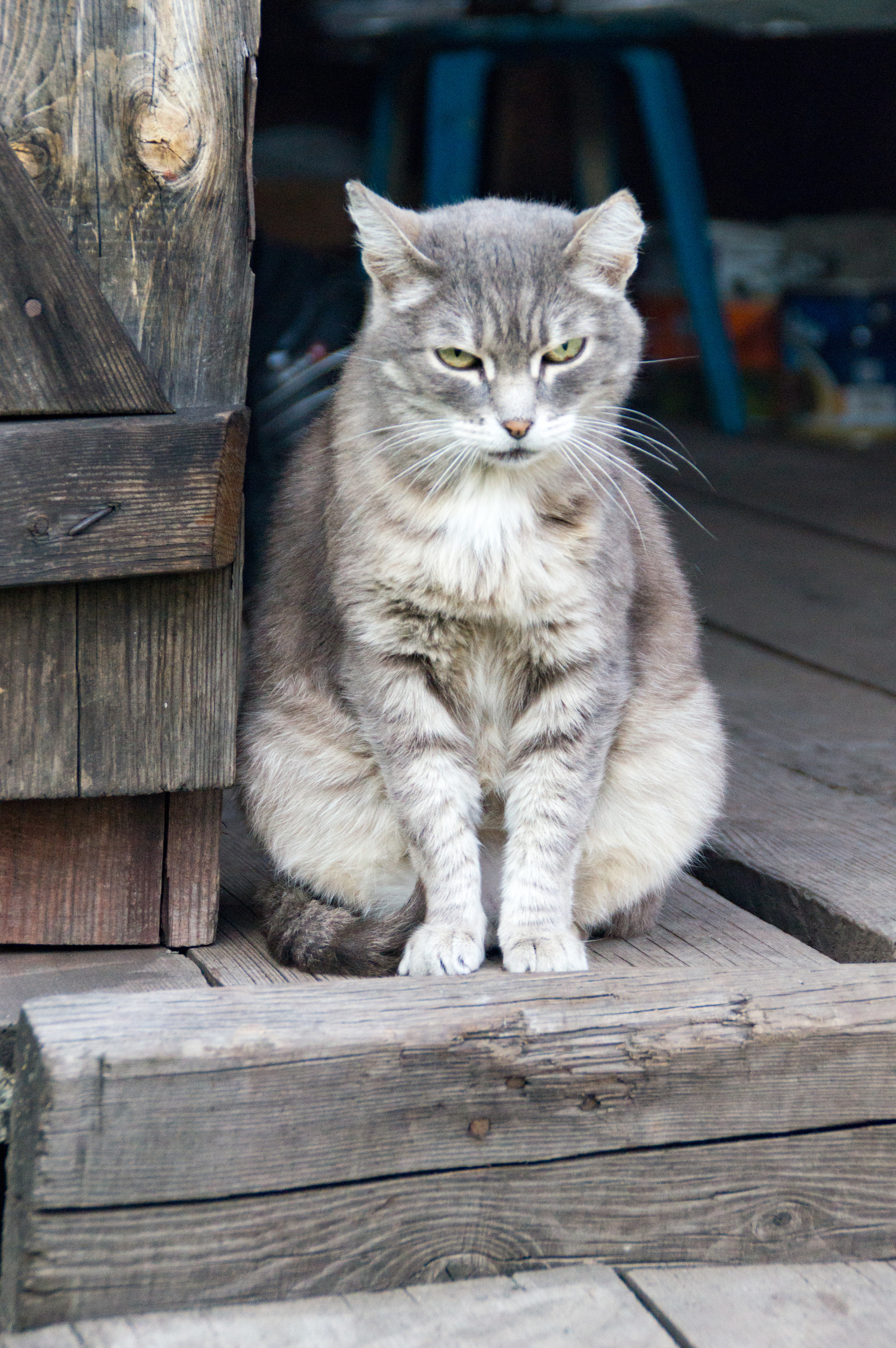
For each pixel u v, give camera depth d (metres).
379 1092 1.86
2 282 1.99
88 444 2.02
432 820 2.40
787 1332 1.83
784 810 3.07
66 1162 1.74
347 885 2.60
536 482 2.42
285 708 2.57
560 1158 1.94
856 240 7.62
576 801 2.41
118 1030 1.79
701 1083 1.97
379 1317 1.82
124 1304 1.78
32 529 2.02
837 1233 2.04
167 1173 1.78
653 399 8.03
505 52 6.99
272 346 4.17
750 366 7.87
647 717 2.59
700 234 7.36
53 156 2.00
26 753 2.17
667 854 2.58
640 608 2.65
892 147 8.13
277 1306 1.83
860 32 7.48
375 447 2.44
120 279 2.06
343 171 7.99
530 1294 1.89
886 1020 2.02
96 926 2.34
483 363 2.42
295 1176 1.84
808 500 6.26
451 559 2.32
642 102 7.09
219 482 2.09
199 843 2.34
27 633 2.13
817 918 2.54
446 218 2.57
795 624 4.60
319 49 7.91
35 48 1.96
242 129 2.07
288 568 2.67
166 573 2.14
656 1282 1.94
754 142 8.40
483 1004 1.93
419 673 2.42
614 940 2.53
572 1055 1.92
